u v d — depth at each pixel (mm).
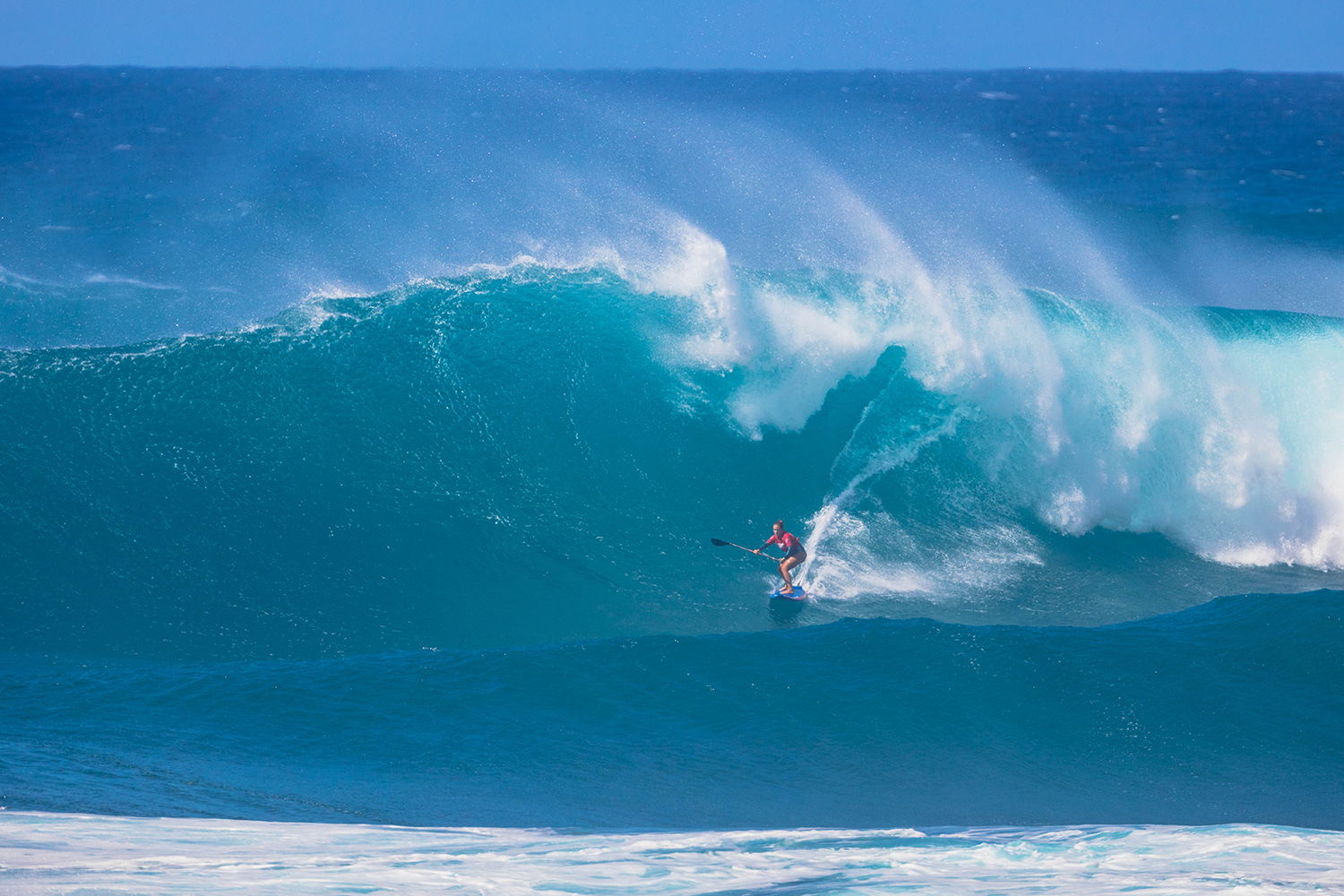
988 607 54219
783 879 15359
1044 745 33750
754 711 35344
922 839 20719
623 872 15688
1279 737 34219
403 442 57656
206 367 58531
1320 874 15961
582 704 35406
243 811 24859
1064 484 63438
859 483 61750
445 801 27656
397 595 49031
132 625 44031
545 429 60281
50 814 20797
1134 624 42906
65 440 53094
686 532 57375
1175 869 16641
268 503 52406
